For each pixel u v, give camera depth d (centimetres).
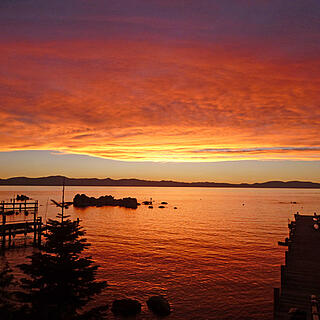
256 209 16188
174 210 15388
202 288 3409
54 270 1759
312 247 3259
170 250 5438
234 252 5334
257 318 2698
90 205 18350
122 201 18800
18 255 4300
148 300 2942
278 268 4281
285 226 9138
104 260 4591
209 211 14775
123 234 7356
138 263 4444
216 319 2672
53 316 1576
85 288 1875
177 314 2759
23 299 1728
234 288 3419
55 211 13975
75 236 1903
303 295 2139
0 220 7931
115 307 2766
